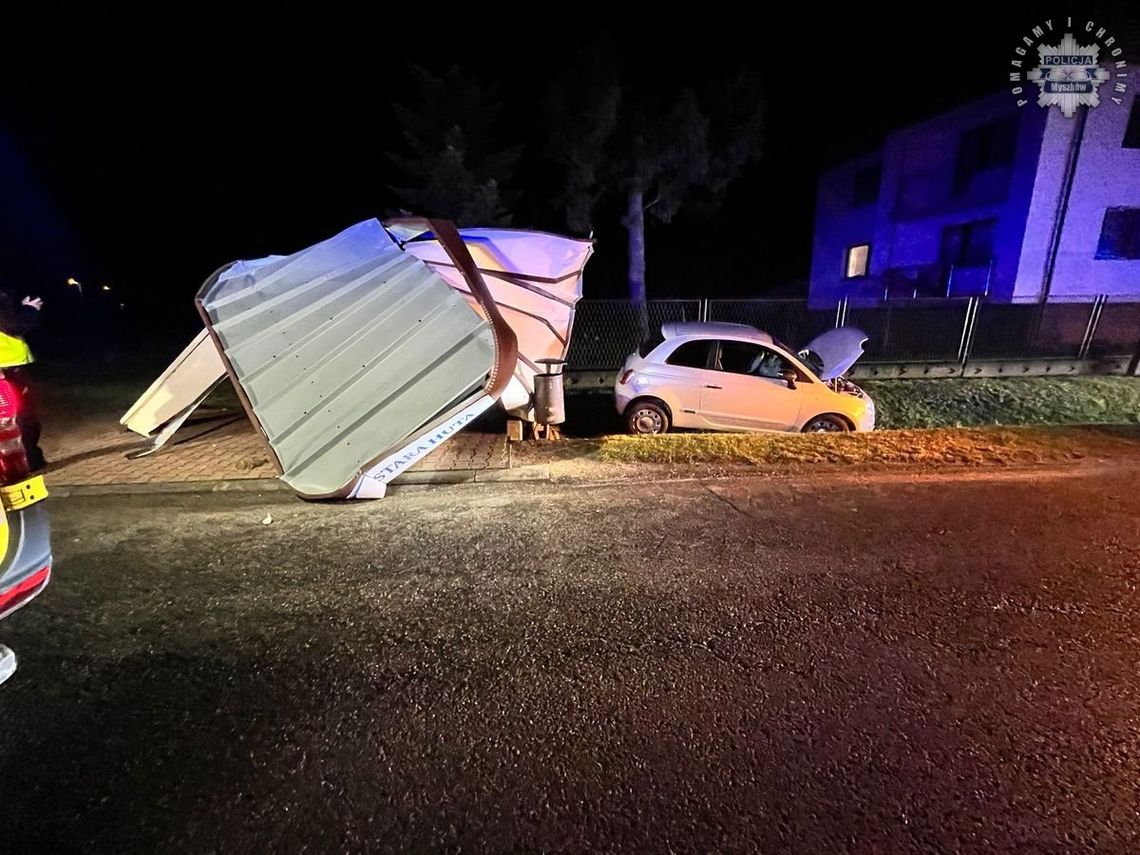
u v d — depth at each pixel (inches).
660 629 133.2
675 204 547.5
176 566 164.4
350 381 210.5
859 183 845.2
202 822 88.4
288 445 209.5
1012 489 214.8
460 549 172.1
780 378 309.9
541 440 276.5
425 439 200.4
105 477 236.1
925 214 725.9
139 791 93.7
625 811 89.1
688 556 166.4
